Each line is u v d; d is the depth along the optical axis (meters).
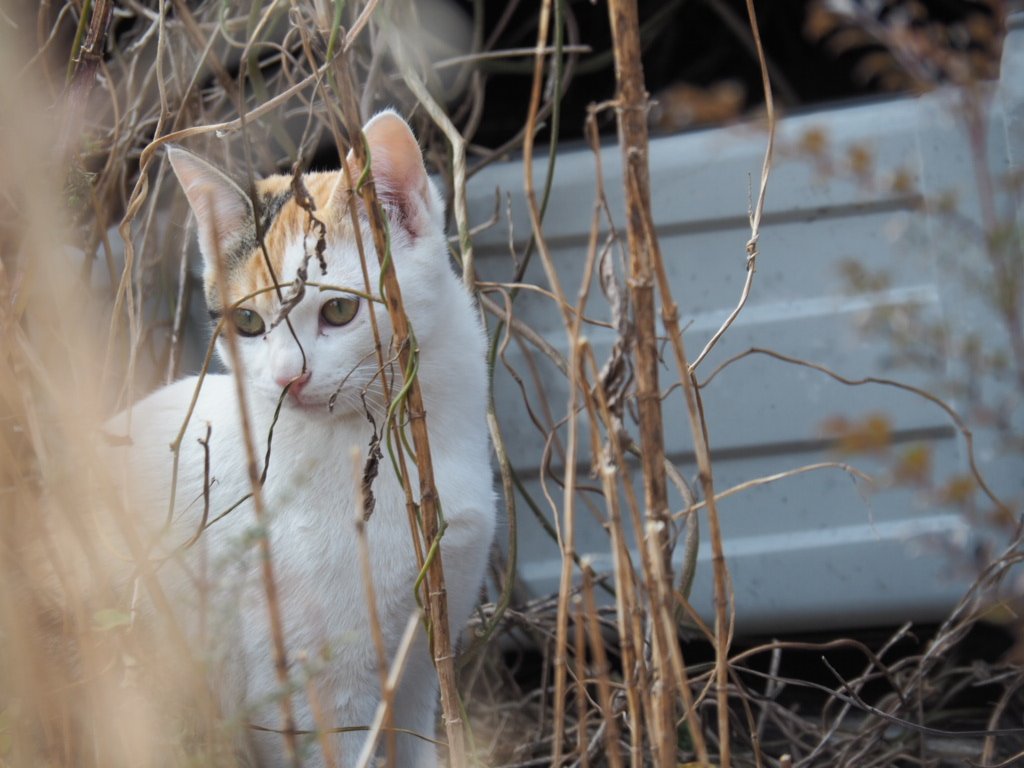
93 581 2.27
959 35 4.18
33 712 2.14
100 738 2.12
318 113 3.39
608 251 2.25
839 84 5.92
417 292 2.67
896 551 3.84
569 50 3.61
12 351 2.17
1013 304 3.25
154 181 3.85
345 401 2.61
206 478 2.23
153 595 2.06
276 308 2.61
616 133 4.49
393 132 2.68
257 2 2.96
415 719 3.02
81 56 2.45
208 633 2.53
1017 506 3.55
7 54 2.12
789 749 3.55
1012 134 3.53
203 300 3.82
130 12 3.61
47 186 2.21
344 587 2.59
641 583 2.15
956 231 3.53
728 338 3.88
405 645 1.93
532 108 1.97
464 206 3.24
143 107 3.80
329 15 2.34
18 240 2.90
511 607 3.83
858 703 2.88
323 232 2.38
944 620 3.89
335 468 2.62
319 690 2.60
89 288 3.06
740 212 3.84
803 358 3.84
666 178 3.86
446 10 4.95
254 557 2.53
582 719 2.21
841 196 3.76
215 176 2.79
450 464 2.77
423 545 2.65
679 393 3.88
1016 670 3.38
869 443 3.22
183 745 2.36
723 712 2.09
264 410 2.67
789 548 3.90
